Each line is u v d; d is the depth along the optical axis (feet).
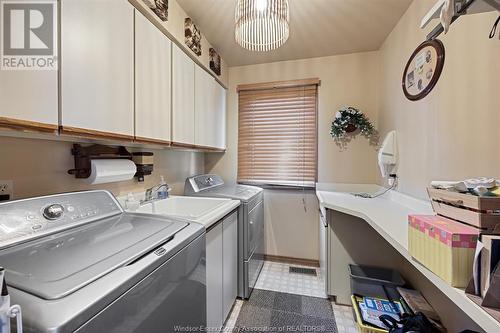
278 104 8.95
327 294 6.28
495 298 1.69
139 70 4.14
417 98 5.08
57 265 2.02
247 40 5.34
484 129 3.23
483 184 2.15
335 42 7.41
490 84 3.13
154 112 4.56
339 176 8.41
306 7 5.60
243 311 5.88
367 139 8.13
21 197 3.30
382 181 7.38
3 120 2.29
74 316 1.54
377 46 7.68
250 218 6.54
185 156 7.85
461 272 1.96
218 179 8.76
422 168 4.90
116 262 2.15
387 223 4.07
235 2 5.37
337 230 6.23
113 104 3.57
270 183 8.98
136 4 4.15
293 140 8.81
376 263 6.06
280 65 8.86
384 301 5.27
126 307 1.99
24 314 1.49
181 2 5.39
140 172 5.34
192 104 6.14
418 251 2.54
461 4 2.18
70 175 3.96
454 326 3.88
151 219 3.54
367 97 8.11
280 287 7.02
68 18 2.89
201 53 6.67
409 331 3.99
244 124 9.26
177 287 2.85
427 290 4.84
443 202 2.48
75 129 2.97
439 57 4.30
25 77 2.48
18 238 2.45
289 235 8.91
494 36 3.06
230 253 5.61
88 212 3.32
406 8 5.63
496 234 1.84
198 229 3.48
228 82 9.34
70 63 2.91
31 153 3.42
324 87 8.50
